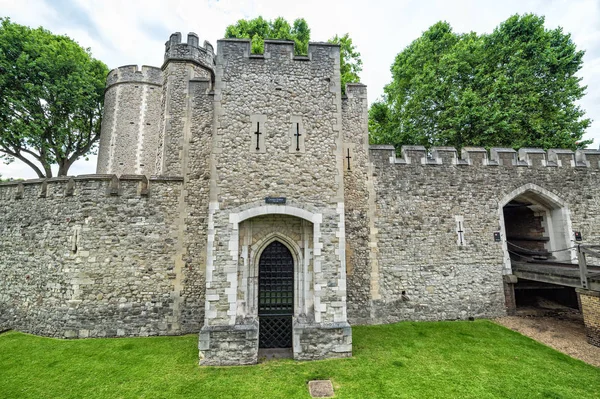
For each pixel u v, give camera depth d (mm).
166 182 9375
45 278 8977
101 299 8609
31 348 7641
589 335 7707
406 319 9773
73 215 9016
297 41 16281
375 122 19641
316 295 7105
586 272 7797
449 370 6375
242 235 7492
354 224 9922
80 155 18062
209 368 6484
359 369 6391
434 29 16891
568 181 11117
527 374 6223
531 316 10148
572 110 14164
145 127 14242
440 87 14453
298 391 5555
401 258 10047
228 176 7387
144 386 5766
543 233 11617
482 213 10602
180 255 9062
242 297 7246
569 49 14164
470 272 10234
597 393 5531
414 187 10484
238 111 7695
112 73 14758
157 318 8719
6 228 9938
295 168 7586
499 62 14297
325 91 8023
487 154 11258
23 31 14609
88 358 7020
